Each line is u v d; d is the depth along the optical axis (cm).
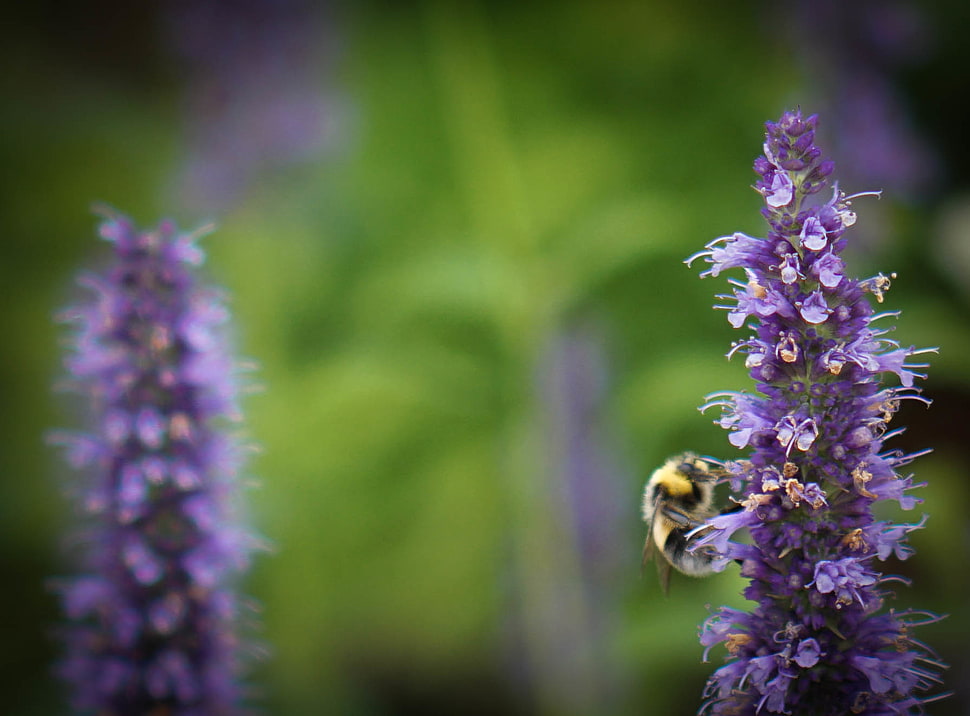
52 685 71
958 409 72
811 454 52
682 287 78
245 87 84
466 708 78
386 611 80
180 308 58
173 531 58
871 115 81
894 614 53
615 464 69
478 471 80
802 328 52
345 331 83
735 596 63
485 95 81
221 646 58
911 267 80
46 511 84
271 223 83
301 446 75
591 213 84
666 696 65
